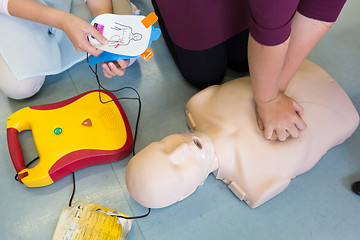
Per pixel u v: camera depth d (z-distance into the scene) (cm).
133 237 103
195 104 112
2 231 105
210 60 116
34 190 112
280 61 75
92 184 112
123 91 133
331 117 103
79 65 141
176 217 106
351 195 108
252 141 96
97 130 113
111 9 111
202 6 95
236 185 102
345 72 134
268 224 104
